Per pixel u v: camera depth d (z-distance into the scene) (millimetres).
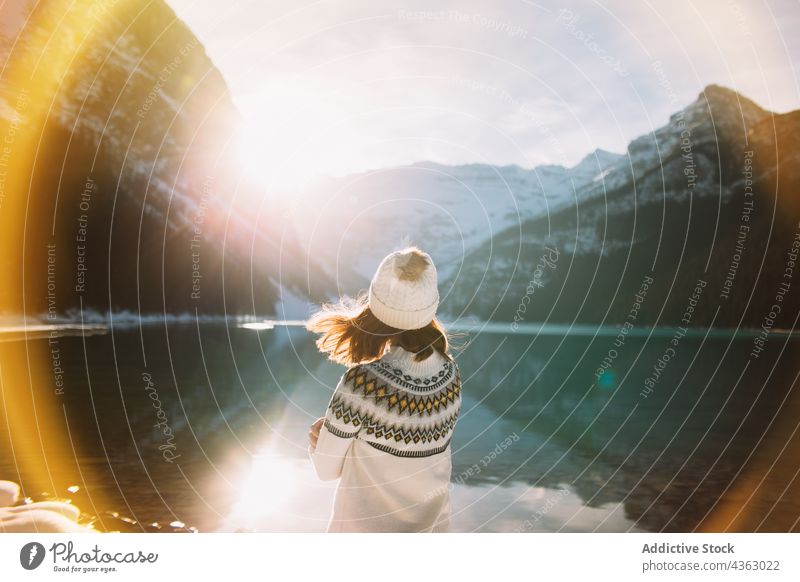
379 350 1594
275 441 7012
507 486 5430
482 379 16250
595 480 5648
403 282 1539
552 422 9289
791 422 9172
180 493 4699
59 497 4391
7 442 6297
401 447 1535
